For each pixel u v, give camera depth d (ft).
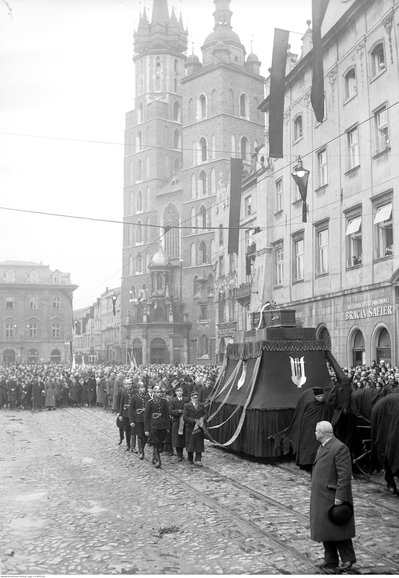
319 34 63.00
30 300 356.79
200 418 52.95
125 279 332.80
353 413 44.70
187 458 55.01
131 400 56.18
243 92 291.79
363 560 26.35
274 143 73.82
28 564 26.53
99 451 59.67
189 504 36.99
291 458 52.16
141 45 344.08
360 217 93.04
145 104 335.06
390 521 32.32
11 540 30.12
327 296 100.83
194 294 279.28
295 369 52.47
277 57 73.61
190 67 300.81
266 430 50.19
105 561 26.86
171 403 53.67
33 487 42.47
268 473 46.68
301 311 112.27
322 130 105.81
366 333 88.38
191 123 293.64
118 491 41.09
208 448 61.77
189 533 30.94
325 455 25.45
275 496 38.65
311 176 109.81
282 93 73.67
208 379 79.66
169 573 25.32
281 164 125.49
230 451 58.49
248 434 51.78
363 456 44.42
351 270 94.58
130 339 287.69
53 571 25.64
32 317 355.77
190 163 292.40
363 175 91.71
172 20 347.97
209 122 286.25
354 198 94.53
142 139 335.47
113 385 106.63
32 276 359.46
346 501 24.59
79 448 61.67
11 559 27.20
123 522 33.19
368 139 90.27
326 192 104.01
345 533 24.66
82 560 27.04
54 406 113.29
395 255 81.92
